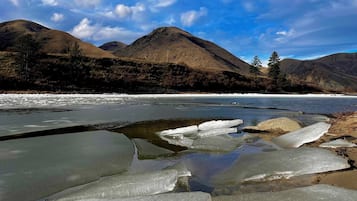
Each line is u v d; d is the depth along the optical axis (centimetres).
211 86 6675
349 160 639
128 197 432
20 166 618
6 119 1430
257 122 1438
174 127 1246
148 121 1449
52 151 754
